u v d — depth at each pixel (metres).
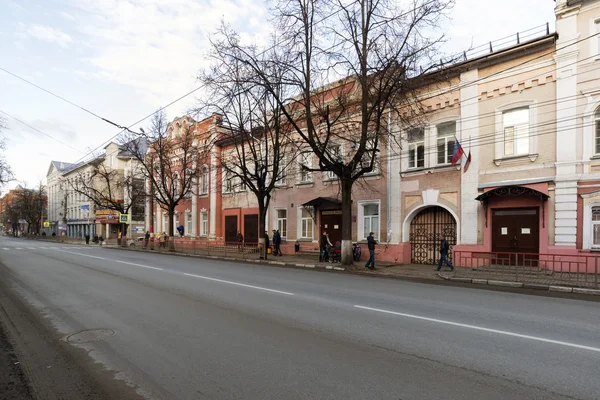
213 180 30.41
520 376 4.26
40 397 3.88
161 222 38.78
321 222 22.20
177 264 17.28
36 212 69.81
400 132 16.86
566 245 13.23
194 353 5.04
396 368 4.49
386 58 14.61
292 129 21.81
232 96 16.92
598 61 12.90
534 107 14.25
